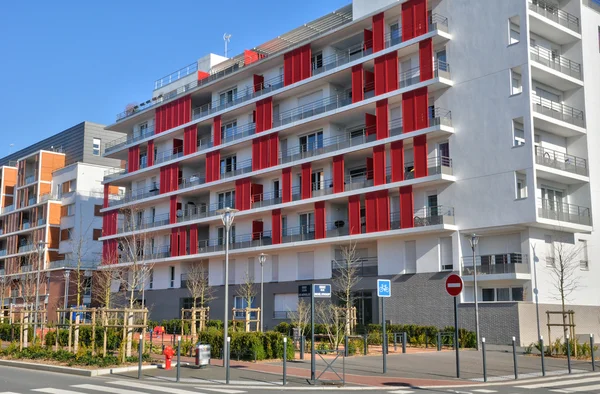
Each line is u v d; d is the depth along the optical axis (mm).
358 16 45812
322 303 43094
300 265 47469
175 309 56031
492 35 38844
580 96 41125
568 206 40344
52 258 72688
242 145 51812
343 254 43688
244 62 55500
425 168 39875
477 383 18484
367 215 42531
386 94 41906
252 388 16828
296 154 47281
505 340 35375
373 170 42469
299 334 29844
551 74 39000
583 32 41875
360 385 17734
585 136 40750
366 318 42812
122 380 18484
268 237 49125
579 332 38906
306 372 20422
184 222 55188
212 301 53344
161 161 58812
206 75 60812
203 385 17516
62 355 23250
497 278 36438
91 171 73688
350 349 27031
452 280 19500
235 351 23938
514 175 36906
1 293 66500
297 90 48000
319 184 46688
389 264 41969
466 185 39031
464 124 39562
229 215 23500
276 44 53906
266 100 49719
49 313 69062
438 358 26000
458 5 40781
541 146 39844
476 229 38250
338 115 44875
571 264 39281
